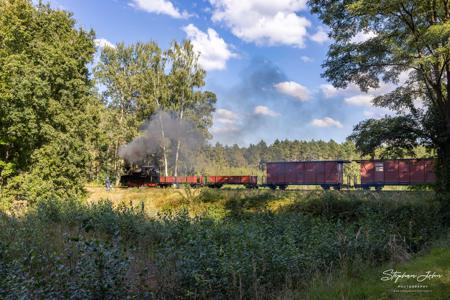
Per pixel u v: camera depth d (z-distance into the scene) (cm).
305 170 3278
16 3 2373
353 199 1892
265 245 755
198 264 664
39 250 773
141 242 1002
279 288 690
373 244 916
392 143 1655
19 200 2030
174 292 658
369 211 1480
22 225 1088
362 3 1477
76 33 2902
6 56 2153
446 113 1528
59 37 2723
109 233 1092
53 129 2233
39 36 2511
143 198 2650
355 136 1694
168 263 724
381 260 894
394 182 2928
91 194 2983
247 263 670
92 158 2612
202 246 736
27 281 522
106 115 4534
